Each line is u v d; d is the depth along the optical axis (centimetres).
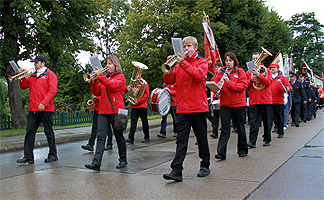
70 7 1666
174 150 749
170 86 992
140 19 2394
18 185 465
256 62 731
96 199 387
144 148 801
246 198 366
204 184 427
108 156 699
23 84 666
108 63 562
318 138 847
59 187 446
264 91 724
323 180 433
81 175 516
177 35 2433
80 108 2959
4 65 1523
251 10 2770
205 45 838
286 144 759
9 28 1439
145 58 2459
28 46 1575
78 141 1050
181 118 455
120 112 546
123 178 483
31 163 646
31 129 649
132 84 712
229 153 660
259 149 700
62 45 1641
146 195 392
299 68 4825
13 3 1315
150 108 857
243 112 606
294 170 491
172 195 387
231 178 454
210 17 2472
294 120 1291
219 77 617
